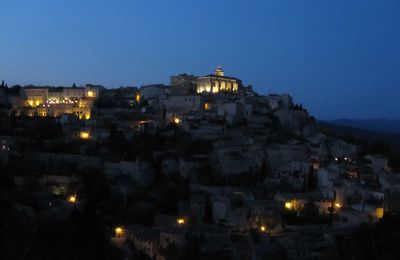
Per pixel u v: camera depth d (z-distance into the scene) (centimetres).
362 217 19725
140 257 18012
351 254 17712
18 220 16088
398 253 17375
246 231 19538
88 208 17288
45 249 14975
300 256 17750
